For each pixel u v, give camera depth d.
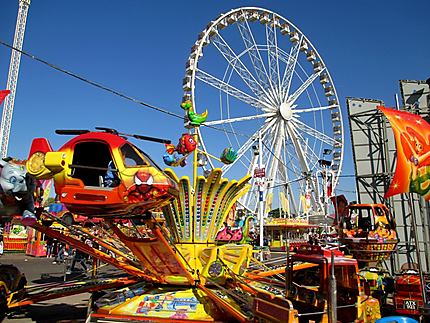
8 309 9.72
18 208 8.25
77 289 9.73
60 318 10.20
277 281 10.91
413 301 7.82
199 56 31.86
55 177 6.80
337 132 43.75
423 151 7.36
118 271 18.73
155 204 7.00
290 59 39.88
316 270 7.56
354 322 6.83
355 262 6.95
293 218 46.81
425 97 12.47
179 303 8.52
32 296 9.76
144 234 11.19
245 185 11.23
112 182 7.01
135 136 8.23
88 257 17.06
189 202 9.98
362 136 14.08
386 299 9.58
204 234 9.95
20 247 31.83
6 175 7.91
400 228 12.74
